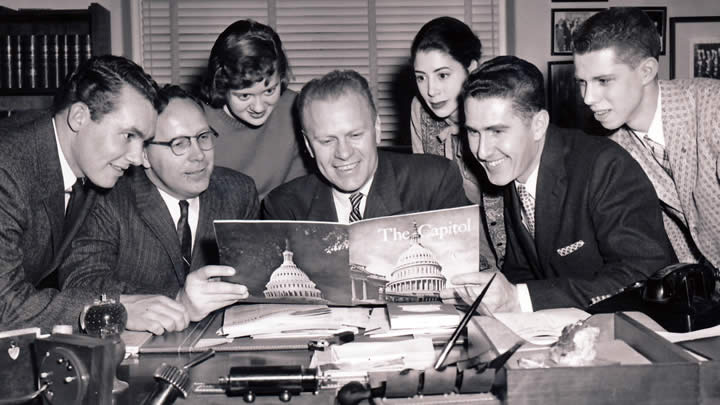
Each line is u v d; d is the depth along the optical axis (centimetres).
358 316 164
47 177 175
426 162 213
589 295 173
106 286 185
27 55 414
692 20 453
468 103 185
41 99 431
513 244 217
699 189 218
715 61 456
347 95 184
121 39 467
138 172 209
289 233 158
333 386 122
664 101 215
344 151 185
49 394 113
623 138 228
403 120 492
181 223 211
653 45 201
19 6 448
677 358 111
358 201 203
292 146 270
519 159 187
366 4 487
